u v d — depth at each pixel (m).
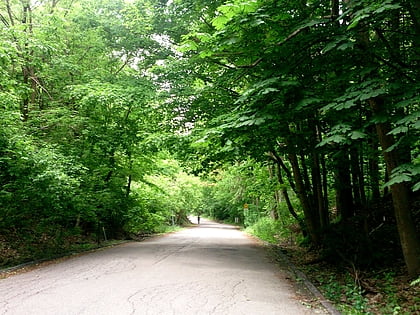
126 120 18.69
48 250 14.23
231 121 8.51
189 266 10.89
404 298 6.93
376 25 7.04
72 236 19.11
